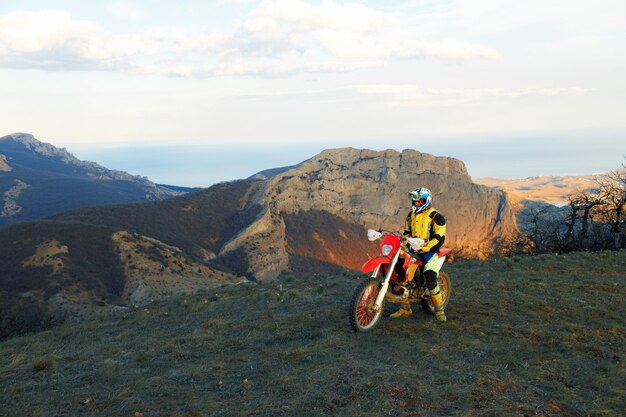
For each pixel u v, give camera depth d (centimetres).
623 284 1041
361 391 485
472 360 574
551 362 569
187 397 491
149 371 590
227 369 575
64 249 12962
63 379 579
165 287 12494
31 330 3425
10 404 498
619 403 464
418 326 719
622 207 4384
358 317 688
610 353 598
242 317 875
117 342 796
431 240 725
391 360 574
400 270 717
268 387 506
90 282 12188
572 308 825
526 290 975
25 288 11519
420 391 481
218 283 13650
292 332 732
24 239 13575
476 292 956
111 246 13650
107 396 505
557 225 4956
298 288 1164
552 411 449
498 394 481
